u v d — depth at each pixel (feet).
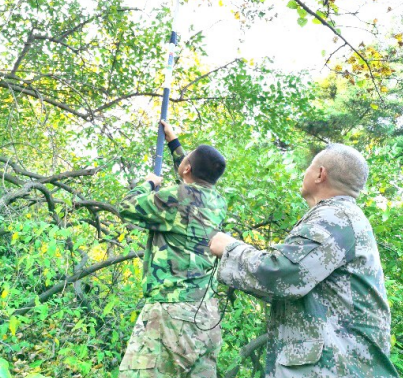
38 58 21.76
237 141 15.48
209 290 8.47
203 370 8.24
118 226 12.96
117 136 18.69
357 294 5.17
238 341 10.98
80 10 21.49
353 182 5.68
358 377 4.95
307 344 5.09
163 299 8.12
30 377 3.49
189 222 8.41
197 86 23.75
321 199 5.76
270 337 5.51
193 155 9.07
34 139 19.63
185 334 8.00
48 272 11.19
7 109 20.10
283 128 23.38
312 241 5.15
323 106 24.27
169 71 10.53
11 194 13.94
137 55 22.09
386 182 13.47
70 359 9.98
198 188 8.77
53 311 12.53
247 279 5.22
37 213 15.26
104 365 11.80
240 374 11.08
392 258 11.89
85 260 13.35
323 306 5.16
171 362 7.98
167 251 8.36
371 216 11.18
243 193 11.82
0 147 17.08
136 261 11.39
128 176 15.70
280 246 5.19
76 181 16.94
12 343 12.12
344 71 11.91
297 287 5.05
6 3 20.11
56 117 22.33
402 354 11.19
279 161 12.30
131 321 11.09
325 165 5.74
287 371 5.13
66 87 22.82
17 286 13.30
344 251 5.16
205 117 23.08
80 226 12.98
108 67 22.38
